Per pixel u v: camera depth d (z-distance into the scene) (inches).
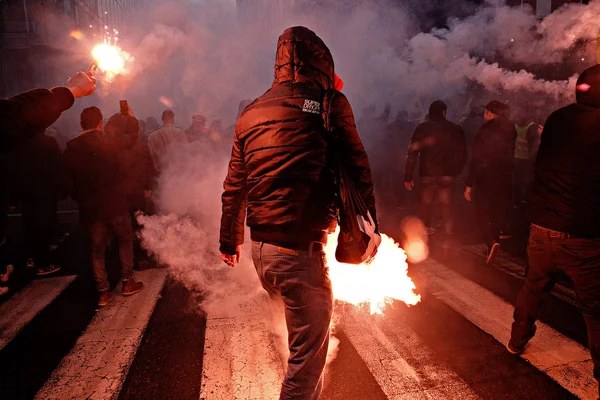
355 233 79.7
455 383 118.3
